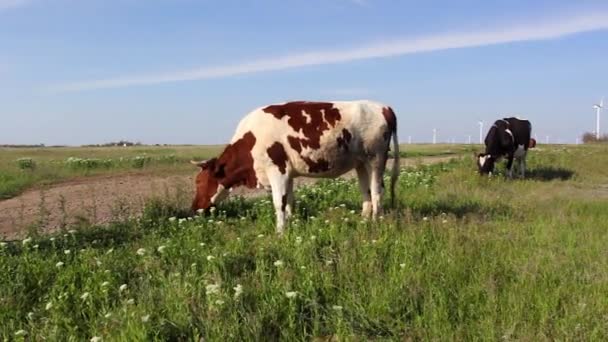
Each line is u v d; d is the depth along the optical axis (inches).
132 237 401.4
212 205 468.8
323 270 285.1
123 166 1051.9
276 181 429.4
